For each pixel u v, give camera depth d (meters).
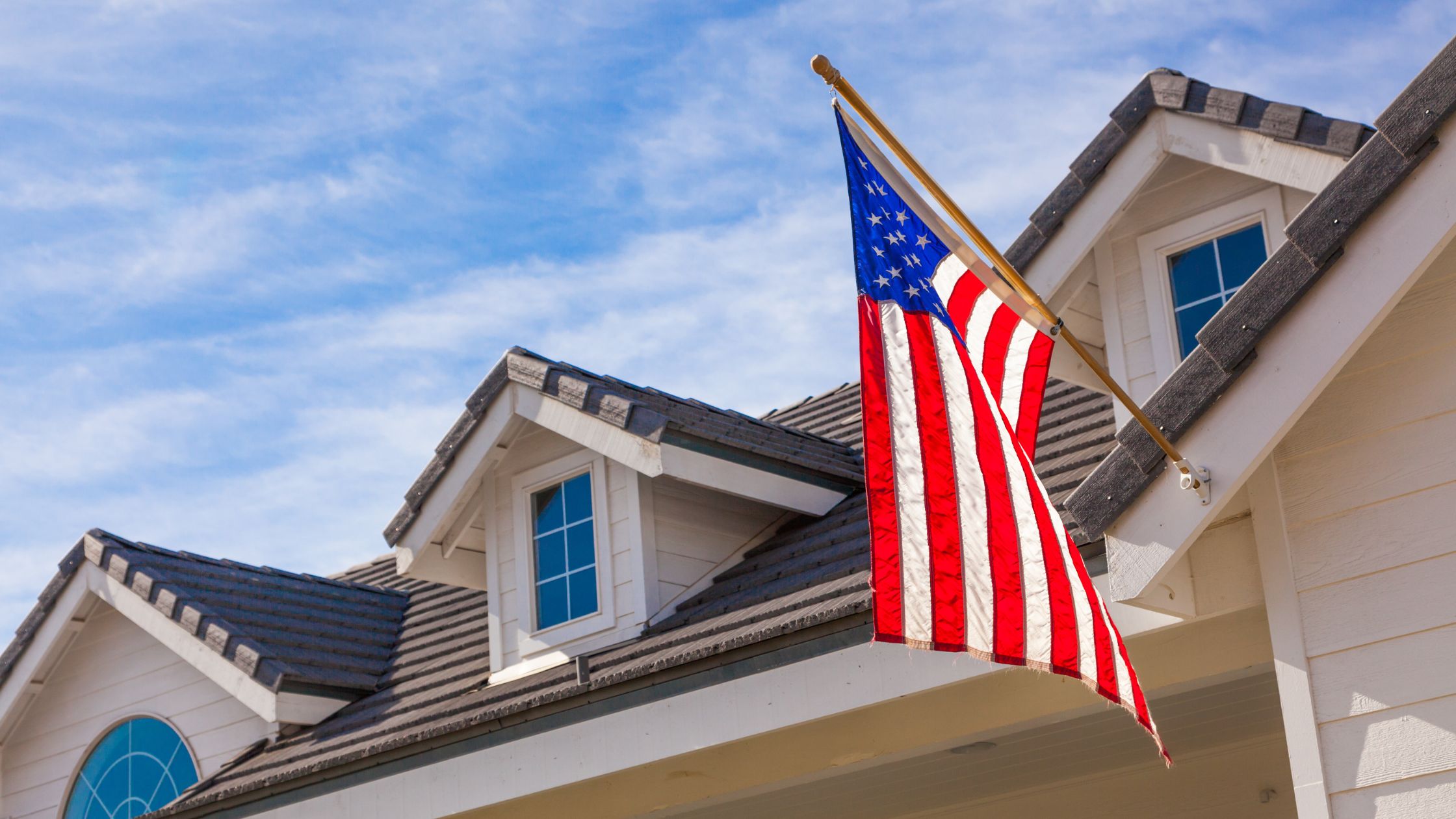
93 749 13.12
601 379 11.18
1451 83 5.92
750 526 11.02
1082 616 6.20
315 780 10.29
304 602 13.44
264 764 11.19
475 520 11.40
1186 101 8.56
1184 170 8.94
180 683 12.67
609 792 9.59
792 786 9.20
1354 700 6.28
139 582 12.60
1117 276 9.18
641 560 10.33
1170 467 6.33
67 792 13.14
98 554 12.95
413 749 9.80
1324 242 6.09
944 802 11.17
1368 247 6.05
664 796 9.40
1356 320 6.04
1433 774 6.04
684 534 10.62
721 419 11.51
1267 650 7.41
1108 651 6.16
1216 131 8.48
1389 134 6.04
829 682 8.12
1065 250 8.98
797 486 10.80
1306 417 6.66
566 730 9.11
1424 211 5.96
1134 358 9.03
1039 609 6.25
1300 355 6.13
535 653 10.70
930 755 9.80
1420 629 6.20
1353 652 6.33
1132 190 8.81
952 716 8.43
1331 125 7.91
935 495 6.48
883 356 6.72
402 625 13.57
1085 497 6.48
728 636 8.84
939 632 6.29
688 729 8.59
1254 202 8.65
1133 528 6.40
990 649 6.23
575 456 10.91
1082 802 10.88
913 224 6.95
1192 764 10.49
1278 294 6.16
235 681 11.84
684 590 10.47
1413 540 6.30
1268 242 8.56
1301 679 6.40
